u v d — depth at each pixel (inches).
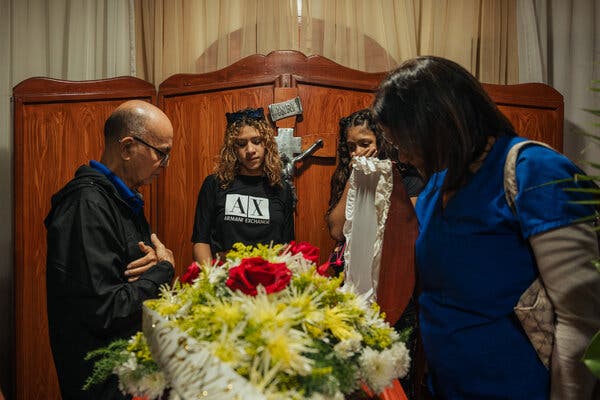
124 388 39.7
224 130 111.1
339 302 42.4
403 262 64.4
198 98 112.2
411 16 126.2
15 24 122.8
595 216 37.7
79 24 123.3
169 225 112.5
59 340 68.6
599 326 40.7
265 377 33.5
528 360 44.3
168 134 75.9
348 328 39.3
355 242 71.2
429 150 47.2
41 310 111.0
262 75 109.8
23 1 123.2
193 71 124.4
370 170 67.3
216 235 102.7
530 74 129.3
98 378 41.4
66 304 67.7
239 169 104.7
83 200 68.2
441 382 48.3
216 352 34.7
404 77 47.0
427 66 46.8
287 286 40.4
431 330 48.3
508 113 117.0
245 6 123.7
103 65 124.3
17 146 110.8
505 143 46.3
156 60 123.9
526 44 129.6
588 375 41.3
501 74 129.6
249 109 104.2
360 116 97.3
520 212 42.8
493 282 44.9
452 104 45.6
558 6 130.5
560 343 41.7
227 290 41.3
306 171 109.4
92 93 111.7
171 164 112.9
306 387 34.7
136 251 72.3
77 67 123.0
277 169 103.5
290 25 123.7
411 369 71.5
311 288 41.4
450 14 128.4
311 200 109.4
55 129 111.3
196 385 34.1
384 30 125.2
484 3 128.7
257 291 38.3
